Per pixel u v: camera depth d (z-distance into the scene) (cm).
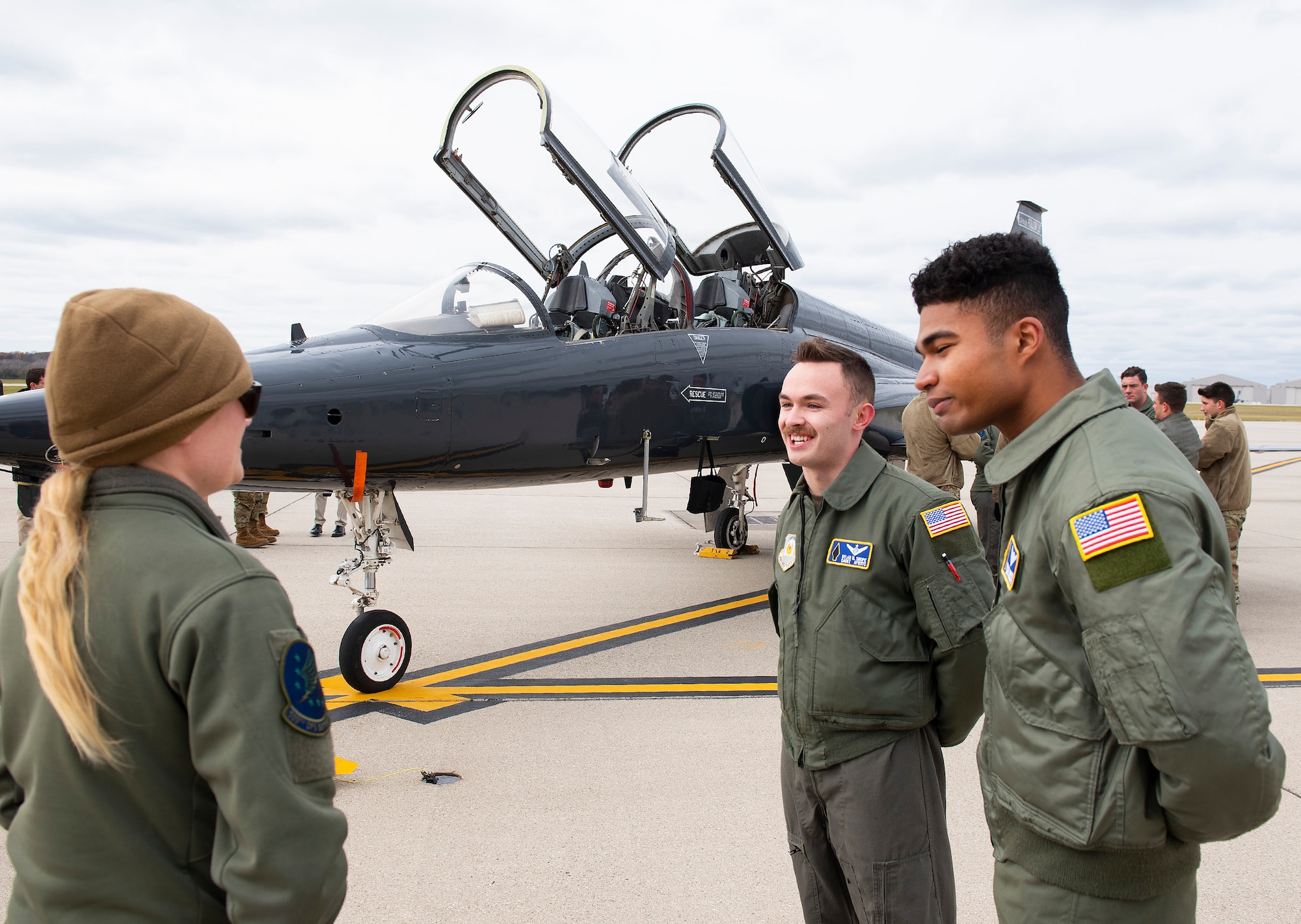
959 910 265
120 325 105
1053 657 128
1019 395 139
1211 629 108
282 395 436
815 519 208
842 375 204
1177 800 112
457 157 655
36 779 104
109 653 101
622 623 611
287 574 752
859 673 194
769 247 812
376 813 320
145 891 103
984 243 136
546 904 261
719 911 259
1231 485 683
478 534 997
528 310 568
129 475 109
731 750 384
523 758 373
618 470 627
